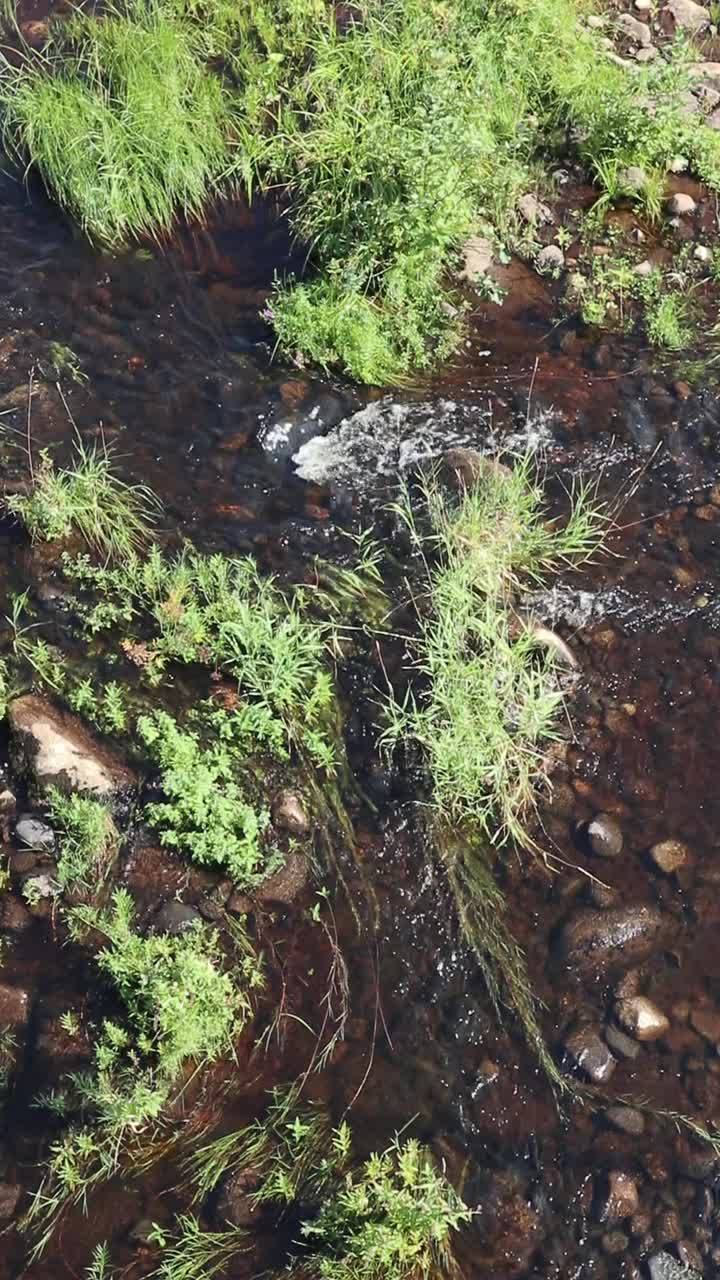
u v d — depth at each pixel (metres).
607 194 6.18
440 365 5.67
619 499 5.27
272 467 5.36
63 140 6.17
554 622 4.95
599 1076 4.10
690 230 6.20
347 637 4.91
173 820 4.41
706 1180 3.95
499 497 5.14
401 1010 4.21
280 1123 4.03
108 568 5.10
